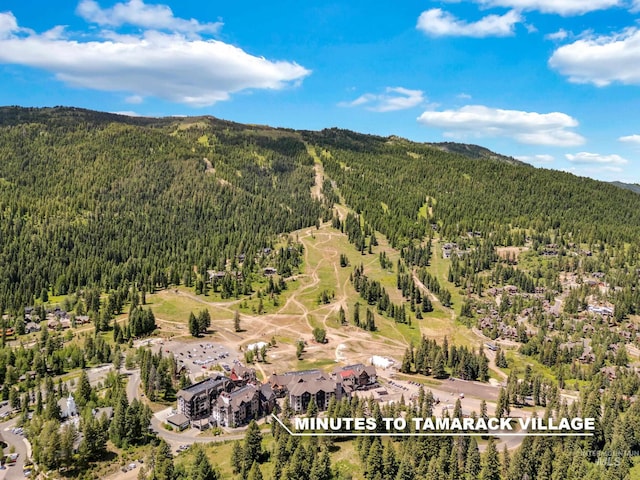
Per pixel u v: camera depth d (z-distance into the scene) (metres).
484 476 152.25
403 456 157.38
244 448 159.88
